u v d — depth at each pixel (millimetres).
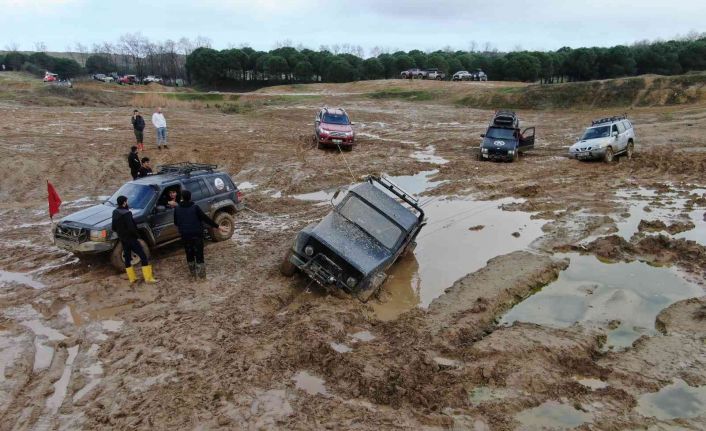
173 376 6402
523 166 20875
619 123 21828
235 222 13391
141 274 9672
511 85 52625
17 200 15320
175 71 103875
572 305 8766
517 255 10797
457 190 17031
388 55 86125
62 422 5555
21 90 39750
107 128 26203
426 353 6992
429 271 10273
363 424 5578
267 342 7262
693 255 10625
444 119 38000
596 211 14109
